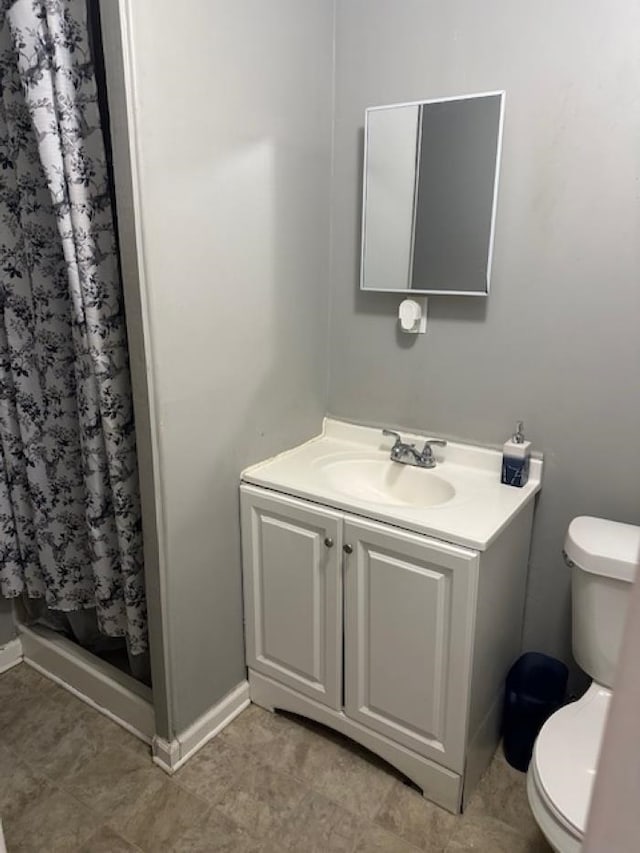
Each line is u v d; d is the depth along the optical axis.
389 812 1.60
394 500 1.88
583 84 1.48
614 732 0.44
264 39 1.57
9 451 1.80
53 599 1.86
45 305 1.59
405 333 1.89
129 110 1.29
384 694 1.64
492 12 1.56
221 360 1.62
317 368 2.02
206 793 1.65
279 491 1.70
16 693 2.02
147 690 1.83
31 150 1.48
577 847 1.11
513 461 1.69
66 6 1.32
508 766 1.76
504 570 1.59
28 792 1.65
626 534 1.53
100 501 1.64
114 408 1.54
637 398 1.57
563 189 1.56
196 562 1.67
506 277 1.68
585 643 1.53
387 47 1.74
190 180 1.44
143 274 1.38
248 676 1.95
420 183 1.72
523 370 1.71
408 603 1.52
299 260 1.84
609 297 1.56
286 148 1.71
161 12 1.31
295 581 1.73
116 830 1.54
